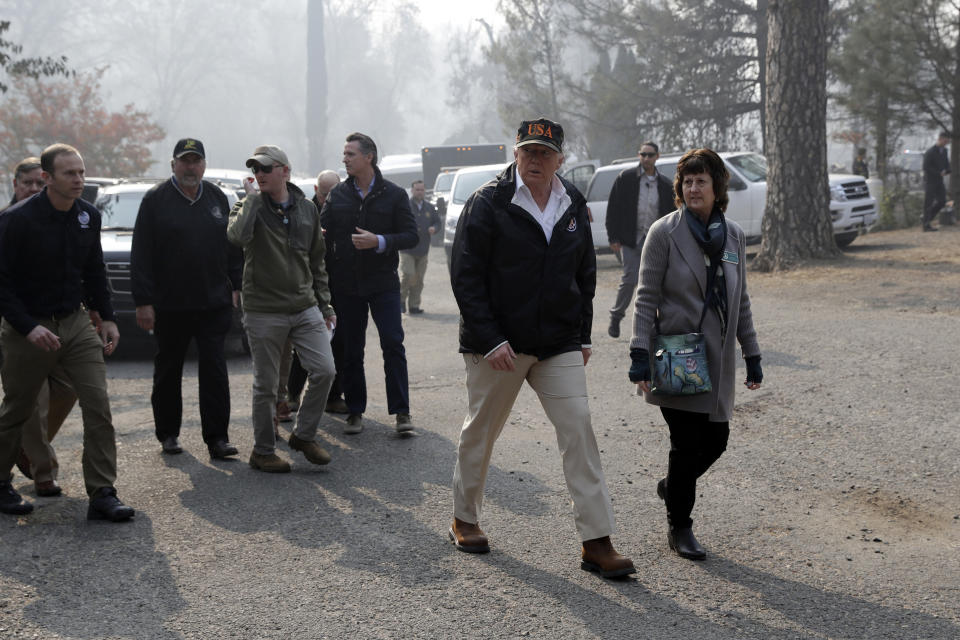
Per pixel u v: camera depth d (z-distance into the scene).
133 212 11.41
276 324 5.64
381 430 6.76
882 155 24.12
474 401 4.27
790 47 15.02
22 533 4.63
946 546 4.36
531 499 5.13
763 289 13.31
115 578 4.08
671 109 30.14
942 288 12.07
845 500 5.00
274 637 3.51
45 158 4.65
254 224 5.54
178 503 5.14
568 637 3.49
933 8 20.02
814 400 7.00
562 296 4.05
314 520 4.85
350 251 6.50
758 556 4.28
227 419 6.12
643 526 4.69
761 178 17.83
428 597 3.86
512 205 4.03
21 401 4.84
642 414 6.99
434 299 15.70
